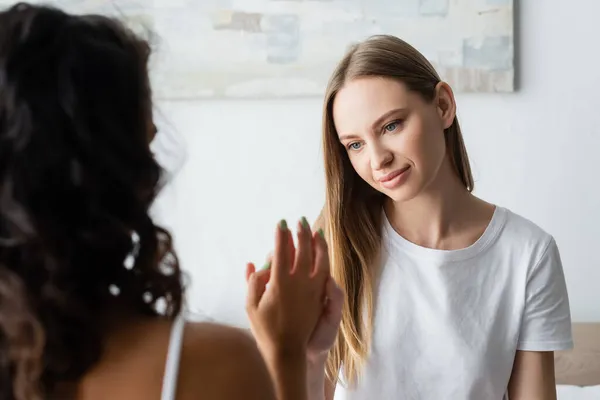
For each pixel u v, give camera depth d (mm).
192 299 2072
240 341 557
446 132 988
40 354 500
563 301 991
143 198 532
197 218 2061
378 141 902
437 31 1961
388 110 890
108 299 524
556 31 1962
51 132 490
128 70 522
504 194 2006
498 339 974
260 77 2008
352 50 947
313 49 1992
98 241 498
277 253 637
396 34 1972
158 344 533
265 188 2047
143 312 552
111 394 521
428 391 985
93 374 526
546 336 976
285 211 2047
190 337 544
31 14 515
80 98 495
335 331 719
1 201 486
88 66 502
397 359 993
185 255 2066
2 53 501
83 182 490
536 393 982
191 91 2018
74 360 508
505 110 1988
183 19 2006
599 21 1951
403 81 901
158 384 519
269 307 643
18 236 487
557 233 2006
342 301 703
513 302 978
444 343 974
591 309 2012
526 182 2000
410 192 909
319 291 662
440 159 923
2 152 490
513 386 1003
